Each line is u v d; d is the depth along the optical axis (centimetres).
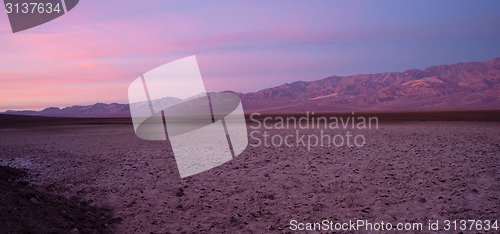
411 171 1184
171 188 1055
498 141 1869
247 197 966
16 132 3919
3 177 993
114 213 844
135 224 776
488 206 820
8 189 754
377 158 1445
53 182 1080
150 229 749
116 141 2411
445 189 966
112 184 1088
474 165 1216
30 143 2273
